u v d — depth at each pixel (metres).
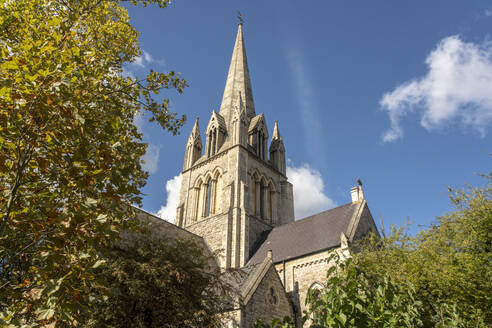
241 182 44.97
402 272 23.44
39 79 8.34
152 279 19.97
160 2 15.10
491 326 19.33
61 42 10.42
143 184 11.27
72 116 8.34
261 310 27.66
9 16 11.08
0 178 9.56
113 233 8.37
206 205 48.50
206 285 23.47
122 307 18.55
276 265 36.47
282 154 57.84
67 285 7.38
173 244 24.78
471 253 24.03
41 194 9.00
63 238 7.95
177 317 20.16
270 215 50.09
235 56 66.25
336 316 7.19
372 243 28.53
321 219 40.53
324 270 32.59
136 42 17.38
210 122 55.00
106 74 12.54
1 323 6.65
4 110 8.23
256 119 56.12
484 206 25.62
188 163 54.94
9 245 10.00
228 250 40.31
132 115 13.65
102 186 9.25
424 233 26.86
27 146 8.77
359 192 39.91
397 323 7.87
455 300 20.52
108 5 16.19
